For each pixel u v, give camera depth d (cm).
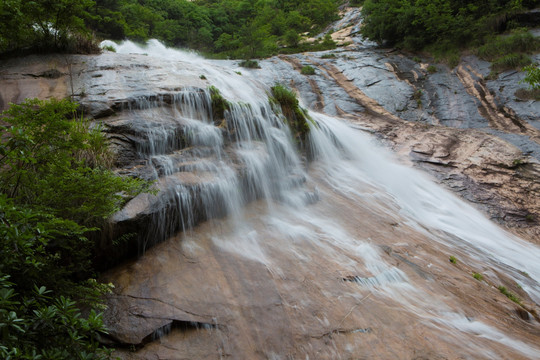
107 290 396
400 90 1639
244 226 597
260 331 405
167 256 498
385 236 663
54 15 888
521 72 1539
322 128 1070
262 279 477
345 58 2130
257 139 793
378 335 420
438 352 405
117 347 365
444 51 1981
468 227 837
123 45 2162
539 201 958
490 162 1105
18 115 366
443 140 1240
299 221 650
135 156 604
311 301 455
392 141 1249
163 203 518
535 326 512
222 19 4712
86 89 745
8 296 223
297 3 4931
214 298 437
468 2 2150
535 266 728
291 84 1719
